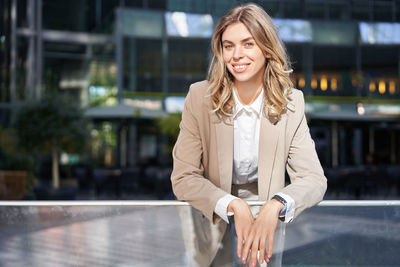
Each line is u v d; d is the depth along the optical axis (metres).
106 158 15.29
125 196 9.99
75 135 9.09
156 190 9.68
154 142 15.84
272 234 1.14
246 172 1.48
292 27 16.84
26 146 8.79
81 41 16.28
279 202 1.18
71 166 14.23
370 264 1.24
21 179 6.64
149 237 1.23
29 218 1.21
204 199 1.23
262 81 1.39
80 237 1.21
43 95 9.42
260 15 1.30
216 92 1.38
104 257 1.21
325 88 17.14
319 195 1.26
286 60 1.38
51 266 1.21
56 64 15.92
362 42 17.33
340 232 1.24
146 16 16.20
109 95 16.34
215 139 1.39
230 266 1.23
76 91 16.09
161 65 16.44
